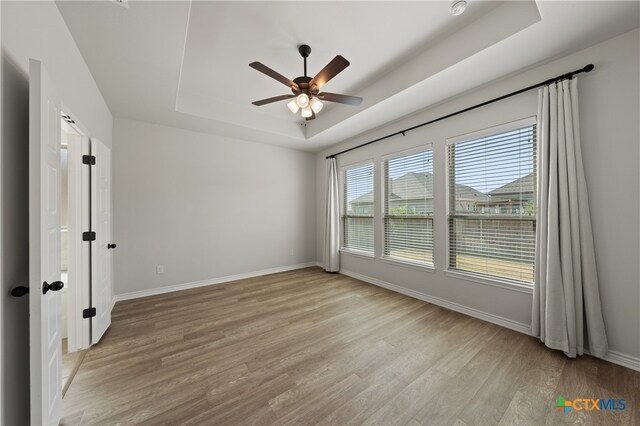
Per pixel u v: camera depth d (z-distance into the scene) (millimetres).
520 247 2498
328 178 5039
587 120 2041
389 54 2578
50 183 1285
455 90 2760
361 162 4383
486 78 2518
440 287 3178
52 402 1273
